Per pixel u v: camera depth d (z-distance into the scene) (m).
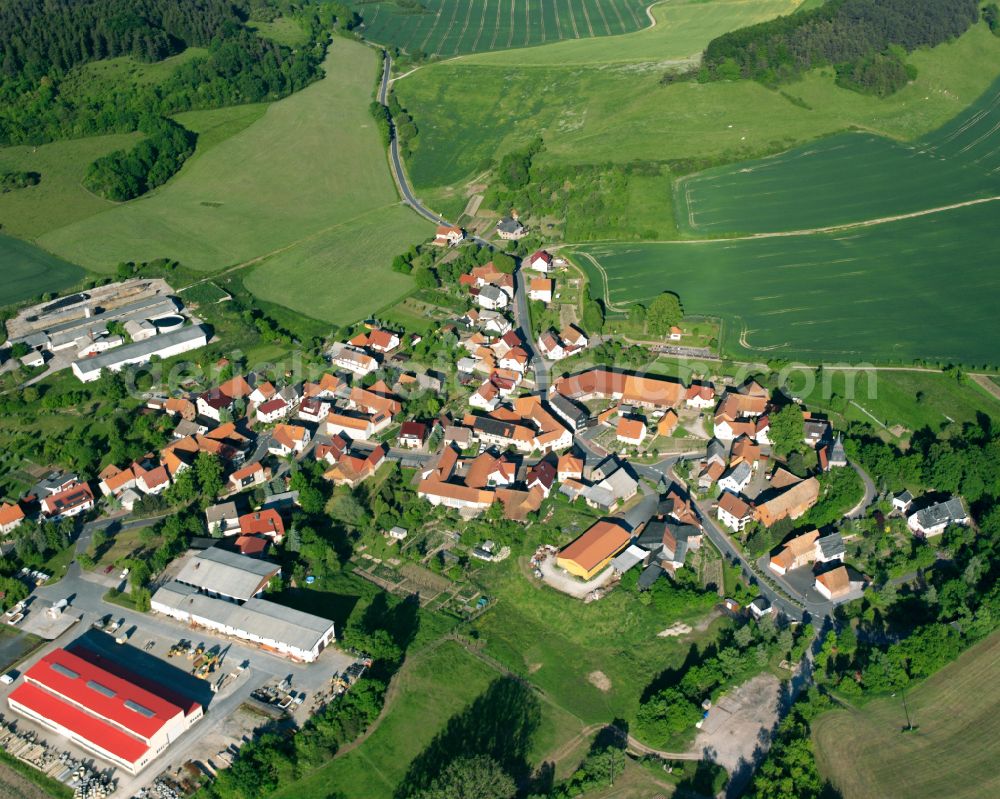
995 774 176.62
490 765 174.75
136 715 186.50
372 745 187.50
